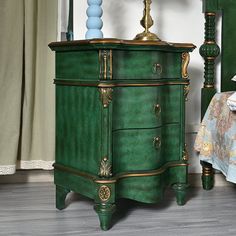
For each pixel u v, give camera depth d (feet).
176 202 7.94
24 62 8.59
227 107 7.53
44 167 8.71
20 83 8.49
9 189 8.68
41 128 8.73
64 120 7.11
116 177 6.50
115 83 6.37
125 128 6.64
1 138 8.43
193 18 9.23
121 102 6.57
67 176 7.06
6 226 6.60
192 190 8.89
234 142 6.99
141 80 6.66
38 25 8.60
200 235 6.27
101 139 6.36
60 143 7.23
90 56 6.47
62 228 6.54
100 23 7.29
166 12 9.15
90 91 6.51
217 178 9.21
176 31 9.20
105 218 6.43
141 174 6.73
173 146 7.43
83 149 6.73
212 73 8.82
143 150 6.77
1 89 8.41
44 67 8.61
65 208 7.54
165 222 6.85
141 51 6.63
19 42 8.43
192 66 9.27
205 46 8.73
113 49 6.30
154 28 9.12
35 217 7.04
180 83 7.36
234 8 8.76
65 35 8.93
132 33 9.05
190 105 9.32
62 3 8.86
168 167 7.35
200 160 8.83
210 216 7.16
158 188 6.89
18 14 8.40
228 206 7.73
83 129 6.70
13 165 8.48
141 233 6.35
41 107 8.69
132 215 7.22
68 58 6.95
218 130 7.79
